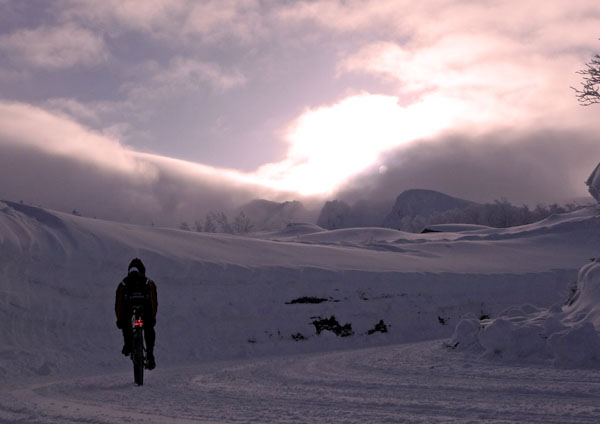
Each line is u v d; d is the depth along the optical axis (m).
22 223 16.56
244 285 17.56
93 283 15.17
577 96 20.34
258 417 4.93
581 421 4.45
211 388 7.34
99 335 13.73
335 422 4.60
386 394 6.38
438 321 20.53
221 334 15.55
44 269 14.80
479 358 10.25
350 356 12.41
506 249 40.16
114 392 7.26
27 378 10.43
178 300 15.98
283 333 16.61
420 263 27.67
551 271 29.05
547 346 9.72
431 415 4.91
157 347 14.21
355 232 86.25
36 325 13.18
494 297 23.75
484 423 4.38
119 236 18.20
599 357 8.71
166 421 4.76
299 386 7.35
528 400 5.71
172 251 18.47
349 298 19.12
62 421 4.90
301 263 21.31
